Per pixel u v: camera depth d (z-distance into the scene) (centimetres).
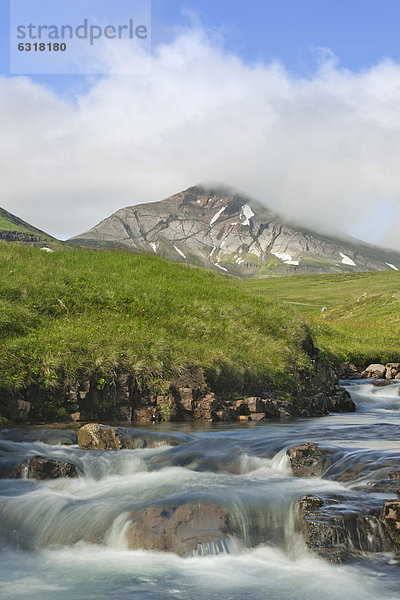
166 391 1483
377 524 670
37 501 786
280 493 769
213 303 2433
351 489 788
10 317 1689
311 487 802
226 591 573
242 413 1549
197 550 668
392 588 562
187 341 1833
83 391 1396
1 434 1153
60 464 911
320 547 638
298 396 1850
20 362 1368
